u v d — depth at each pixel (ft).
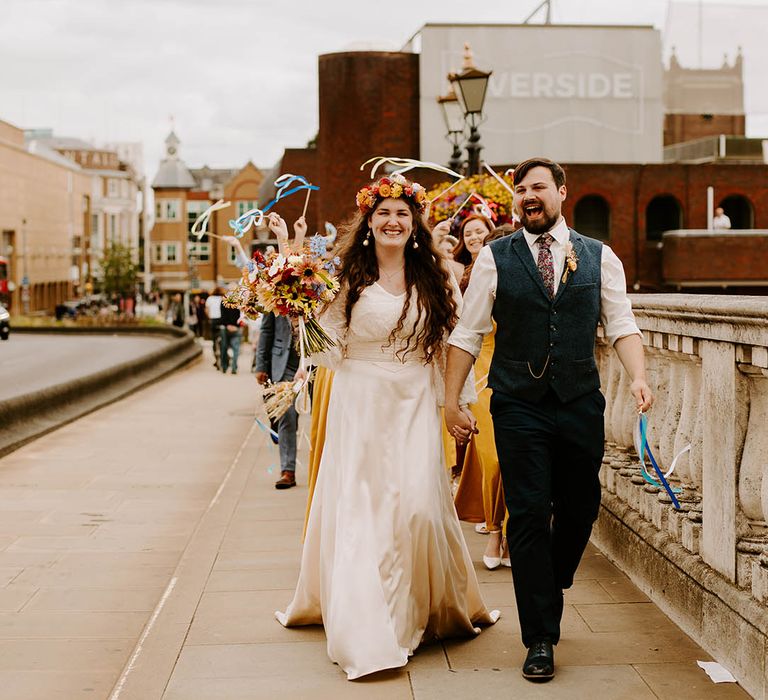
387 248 14.40
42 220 349.82
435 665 13.64
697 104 123.03
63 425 41.73
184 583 17.54
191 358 88.79
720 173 94.84
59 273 374.02
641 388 13.14
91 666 14.53
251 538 21.01
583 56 99.76
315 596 14.93
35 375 72.02
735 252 91.56
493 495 18.40
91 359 90.27
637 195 94.48
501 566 18.72
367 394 14.21
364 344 14.46
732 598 13.01
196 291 149.89
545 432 13.50
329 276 14.20
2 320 131.54
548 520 13.43
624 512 17.95
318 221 98.12
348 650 13.23
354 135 95.45
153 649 14.28
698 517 15.12
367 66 95.04
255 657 13.96
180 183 329.93
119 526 23.40
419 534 13.85
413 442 14.17
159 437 38.81
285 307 14.11
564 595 16.62
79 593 18.11
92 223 455.63
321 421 17.12
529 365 13.51
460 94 39.42
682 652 13.93
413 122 95.91
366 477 13.98
